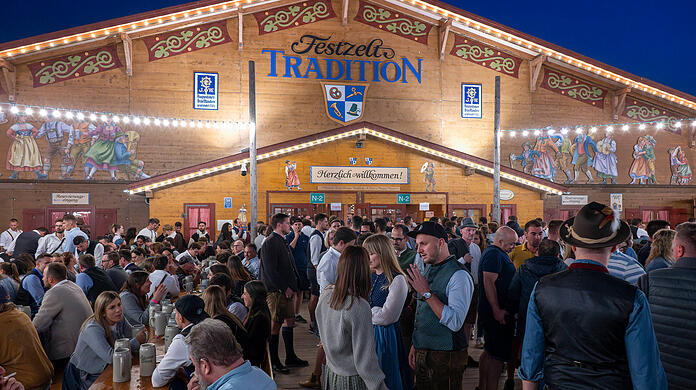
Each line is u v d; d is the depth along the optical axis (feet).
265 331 15.11
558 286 8.36
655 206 80.23
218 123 65.46
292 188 64.95
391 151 67.56
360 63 74.69
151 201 61.00
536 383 8.68
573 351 7.96
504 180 69.31
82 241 31.14
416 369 13.55
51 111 64.90
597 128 79.51
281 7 72.69
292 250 32.73
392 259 13.88
